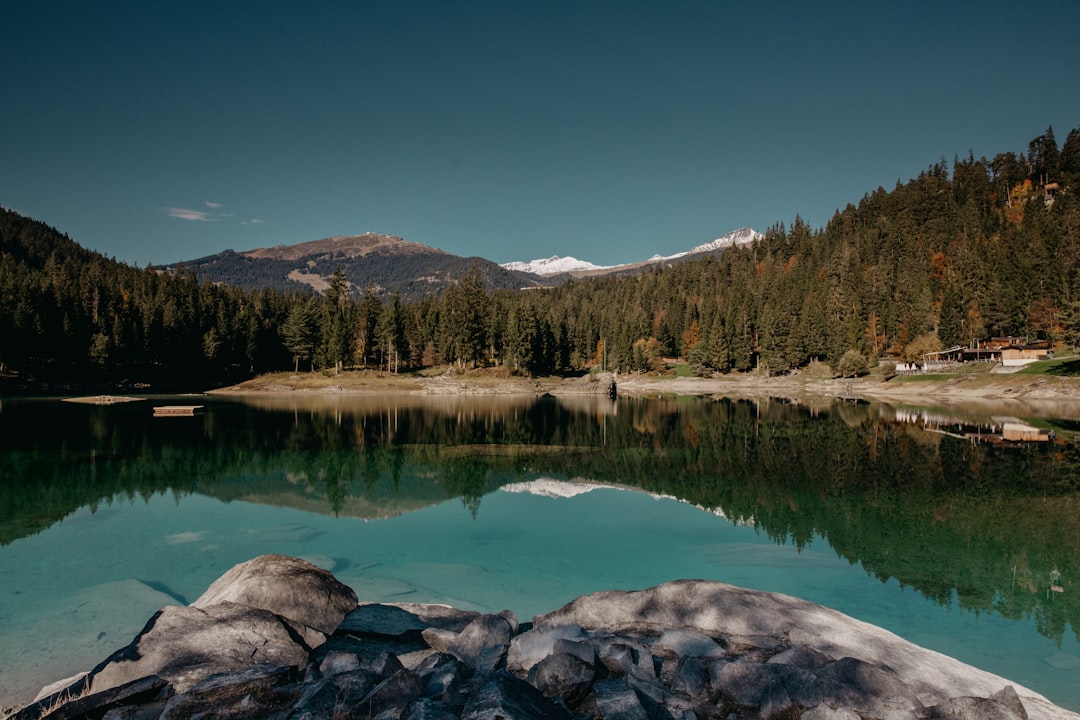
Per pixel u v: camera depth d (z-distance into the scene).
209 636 7.96
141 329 85.12
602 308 168.38
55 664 8.43
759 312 123.06
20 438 32.91
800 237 176.88
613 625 8.95
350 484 22.03
